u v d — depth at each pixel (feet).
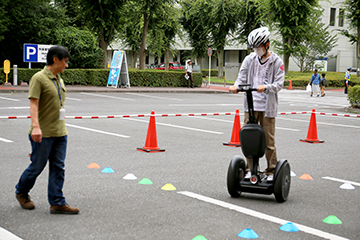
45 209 15.60
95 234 13.28
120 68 86.38
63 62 14.93
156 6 108.06
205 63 240.32
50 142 14.89
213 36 162.20
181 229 13.88
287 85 129.90
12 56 108.37
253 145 17.04
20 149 26.73
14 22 98.17
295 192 19.13
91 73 90.43
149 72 96.02
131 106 55.93
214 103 66.08
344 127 43.14
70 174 20.94
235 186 17.47
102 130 35.42
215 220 14.87
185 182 20.16
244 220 14.97
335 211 16.40
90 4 104.22
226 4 154.71
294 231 13.97
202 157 26.18
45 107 14.75
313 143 32.96
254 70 18.90
